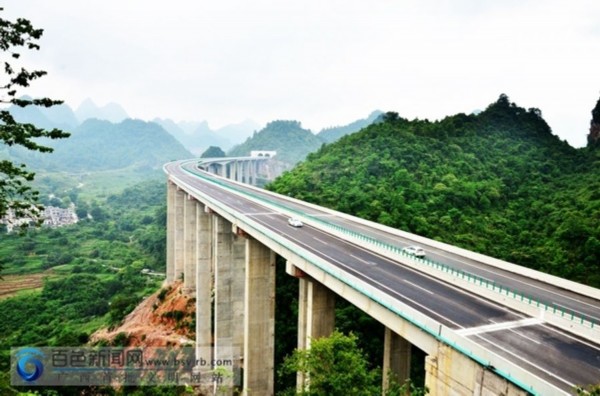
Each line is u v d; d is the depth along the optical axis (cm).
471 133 10412
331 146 11525
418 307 2544
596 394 1404
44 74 1731
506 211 6956
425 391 2102
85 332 8069
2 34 1612
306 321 3747
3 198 1908
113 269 12138
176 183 8812
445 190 7238
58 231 16300
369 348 4731
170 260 9600
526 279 3306
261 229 4256
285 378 5078
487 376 1856
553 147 9725
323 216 5709
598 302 2811
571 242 5281
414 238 4550
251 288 4647
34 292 10331
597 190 6538
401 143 9719
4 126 1758
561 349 2061
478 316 2445
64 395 4066
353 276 2859
